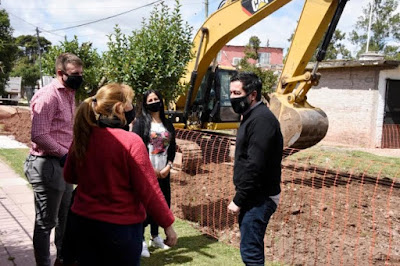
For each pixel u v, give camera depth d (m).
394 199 6.84
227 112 11.95
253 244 3.11
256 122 3.02
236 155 3.19
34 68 58.72
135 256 2.25
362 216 5.93
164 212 2.28
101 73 10.91
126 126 2.47
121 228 2.20
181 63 8.23
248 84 3.09
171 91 8.37
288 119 7.49
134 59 7.84
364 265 4.32
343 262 4.36
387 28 42.91
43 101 3.14
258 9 8.63
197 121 11.49
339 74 16.80
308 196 6.80
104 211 2.19
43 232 3.29
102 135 2.23
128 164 2.21
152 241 4.53
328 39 7.40
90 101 2.28
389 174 8.76
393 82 15.74
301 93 7.86
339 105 16.84
